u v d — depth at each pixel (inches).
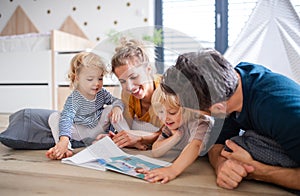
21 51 100.0
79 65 35.2
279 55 47.8
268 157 25.9
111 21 111.8
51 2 116.8
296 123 23.0
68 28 115.8
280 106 24.1
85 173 29.8
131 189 25.9
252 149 26.8
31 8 118.8
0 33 119.8
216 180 27.8
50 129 42.3
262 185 26.6
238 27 103.9
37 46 99.3
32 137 40.9
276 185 26.5
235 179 25.3
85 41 110.4
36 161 34.7
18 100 100.9
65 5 115.7
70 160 33.6
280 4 49.1
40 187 26.6
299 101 24.2
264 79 27.4
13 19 120.0
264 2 49.8
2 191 25.9
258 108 25.7
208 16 106.4
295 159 23.7
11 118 43.4
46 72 98.0
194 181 27.6
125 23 110.6
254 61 49.2
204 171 30.8
